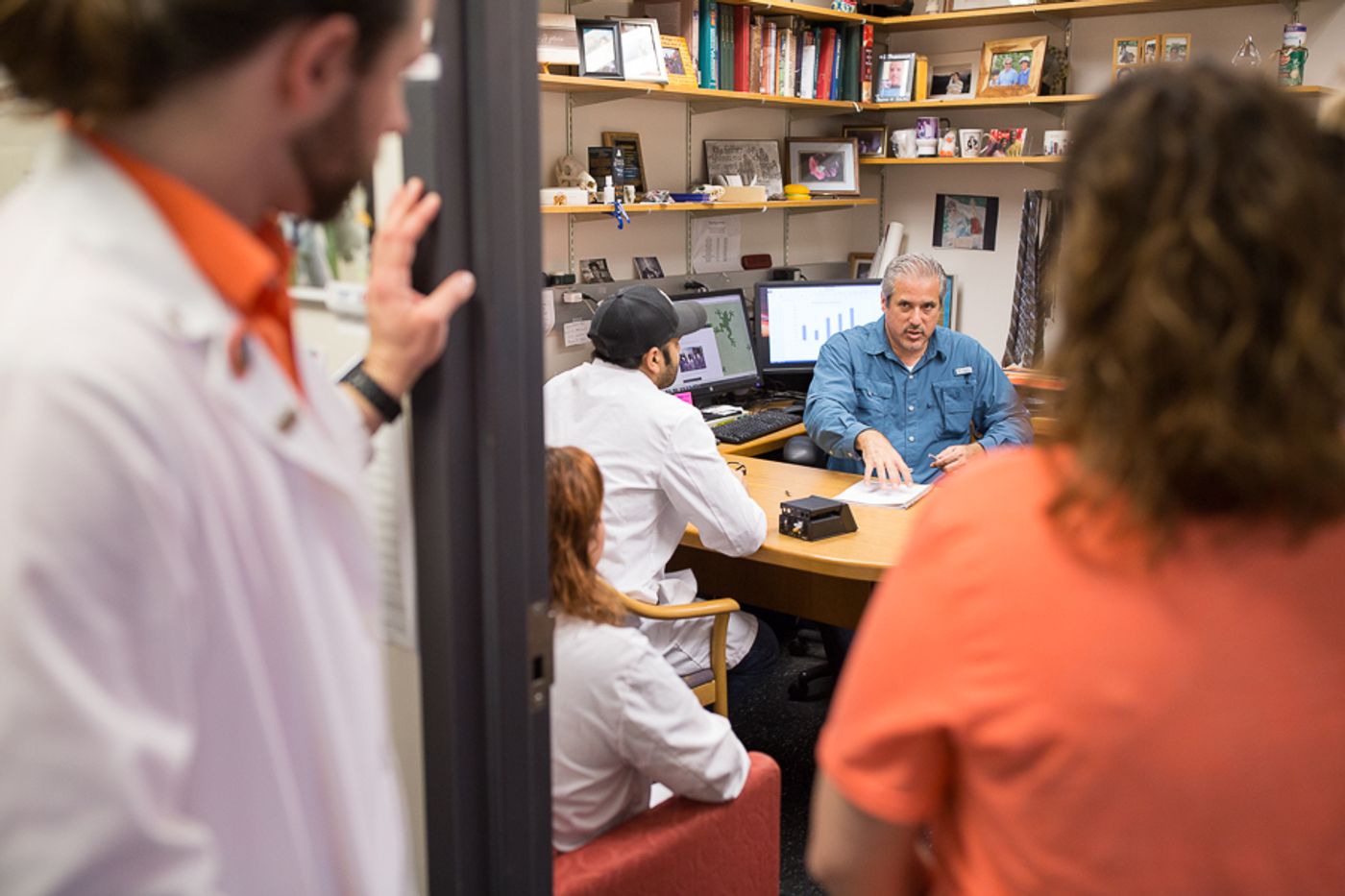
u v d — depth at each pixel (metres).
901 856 0.79
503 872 1.16
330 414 0.86
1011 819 0.71
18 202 0.70
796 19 4.20
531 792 1.17
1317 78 3.98
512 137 1.01
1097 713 0.67
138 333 0.65
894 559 2.56
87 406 0.60
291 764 0.77
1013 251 4.70
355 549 0.82
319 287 1.10
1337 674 0.66
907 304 3.46
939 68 4.69
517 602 1.11
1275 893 0.67
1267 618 0.65
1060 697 0.68
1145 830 0.67
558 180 3.74
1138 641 0.66
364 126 0.74
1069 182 0.69
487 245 1.01
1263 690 0.65
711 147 4.32
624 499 2.60
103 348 0.62
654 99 4.11
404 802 1.19
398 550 1.11
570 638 1.63
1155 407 0.64
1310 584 0.66
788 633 3.95
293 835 0.76
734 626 2.90
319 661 0.76
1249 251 0.62
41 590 0.58
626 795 1.71
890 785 0.75
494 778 1.13
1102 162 0.66
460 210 1.00
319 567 0.78
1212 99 0.64
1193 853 0.67
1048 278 0.72
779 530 2.75
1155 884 0.68
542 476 1.11
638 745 1.62
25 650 0.57
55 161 0.70
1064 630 0.68
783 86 4.19
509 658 1.12
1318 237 0.61
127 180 0.69
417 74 0.97
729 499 2.58
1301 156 0.62
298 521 0.77
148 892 0.62
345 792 0.79
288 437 0.74
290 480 0.76
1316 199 0.62
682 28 3.84
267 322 0.78
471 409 1.06
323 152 0.74
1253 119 0.63
